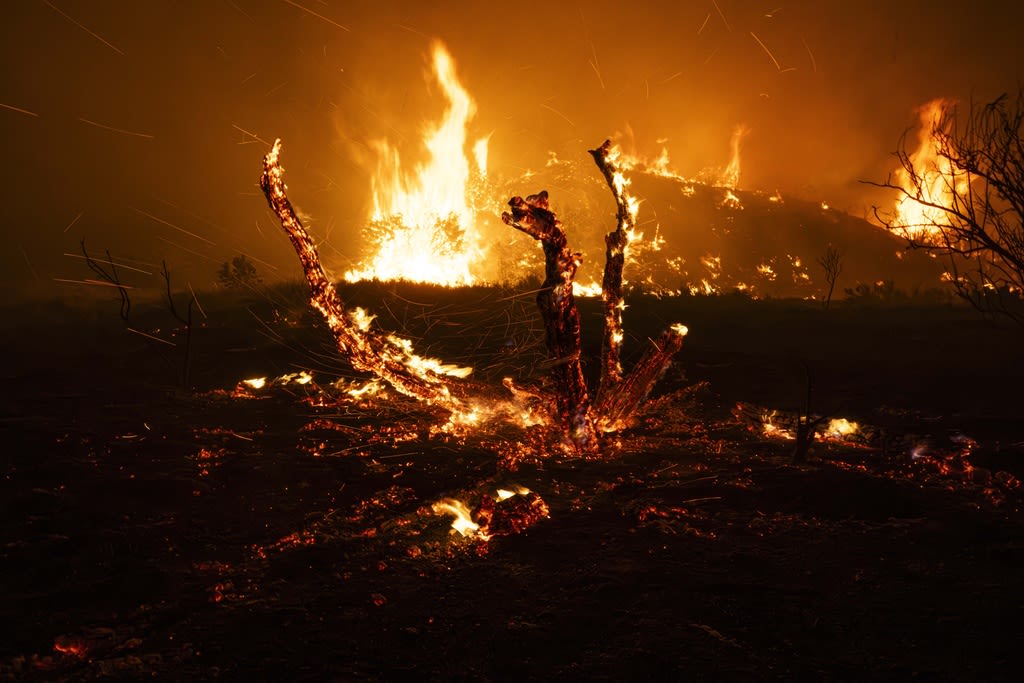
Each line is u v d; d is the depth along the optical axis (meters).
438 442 6.38
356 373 9.59
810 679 2.99
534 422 6.80
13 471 5.54
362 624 3.44
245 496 5.10
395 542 4.35
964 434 6.70
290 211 5.89
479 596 3.71
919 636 3.31
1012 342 12.05
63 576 3.91
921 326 14.03
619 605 3.59
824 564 4.04
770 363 10.25
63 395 8.38
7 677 3.03
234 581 3.86
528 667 3.10
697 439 6.56
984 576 3.88
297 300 16.56
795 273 39.81
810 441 5.89
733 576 3.90
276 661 3.14
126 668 3.08
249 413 7.48
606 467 5.75
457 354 10.99
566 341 6.02
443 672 3.06
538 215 5.75
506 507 4.63
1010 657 3.13
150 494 5.09
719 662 3.10
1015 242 6.21
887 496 4.98
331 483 5.35
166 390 8.70
